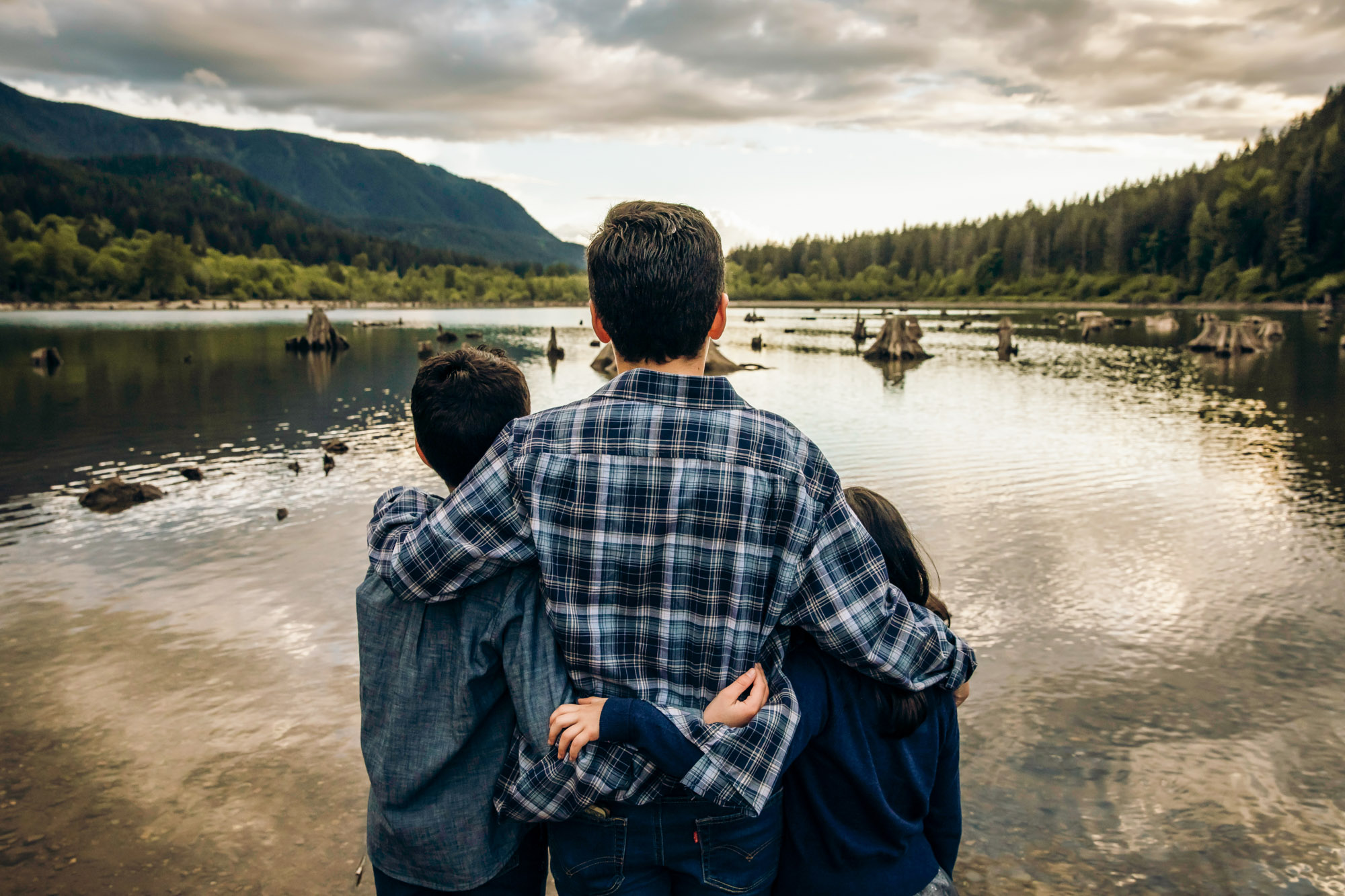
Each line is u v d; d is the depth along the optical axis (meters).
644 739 1.36
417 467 12.66
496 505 1.45
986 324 79.81
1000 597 6.79
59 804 3.98
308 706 5.00
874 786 1.63
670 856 1.51
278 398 22.11
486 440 1.76
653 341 1.48
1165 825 3.83
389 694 1.54
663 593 1.41
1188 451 13.45
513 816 1.51
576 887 1.55
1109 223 159.38
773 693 1.50
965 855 3.62
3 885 3.39
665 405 1.44
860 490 2.03
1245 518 9.30
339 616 6.43
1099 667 5.50
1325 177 120.88
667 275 1.43
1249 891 3.39
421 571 1.46
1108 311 115.31
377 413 19.20
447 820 1.51
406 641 1.54
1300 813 3.92
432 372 1.81
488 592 1.53
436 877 1.54
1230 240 132.00
